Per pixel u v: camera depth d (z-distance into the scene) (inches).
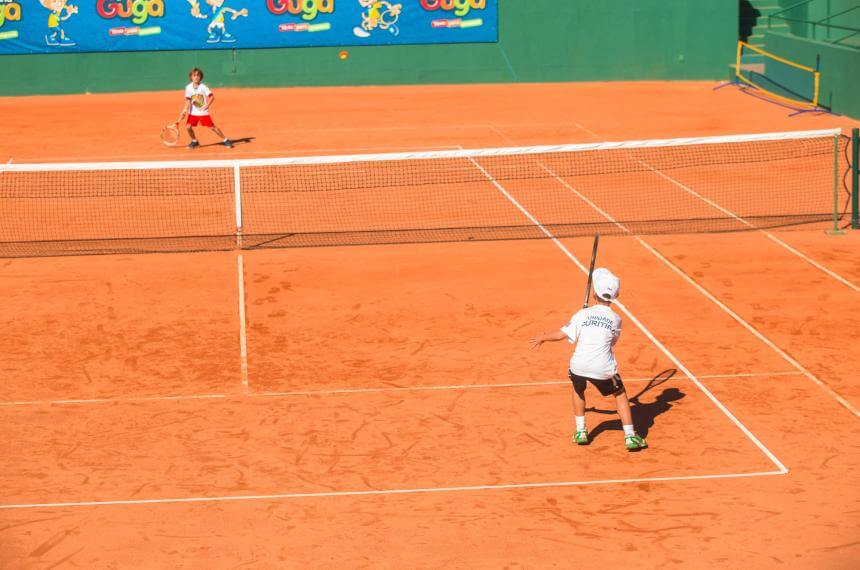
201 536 617.0
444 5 2556.6
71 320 986.1
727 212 1374.3
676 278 1105.4
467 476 689.6
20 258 1178.6
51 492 668.1
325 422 771.4
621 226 1307.8
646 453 719.7
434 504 653.9
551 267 1143.0
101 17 2464.3
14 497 661.3
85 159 1721.2
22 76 2466.8
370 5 2536.9
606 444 732.7
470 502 656.4
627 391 823.1
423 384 839.1
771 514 637.3
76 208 1403.8
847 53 2027.6
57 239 1258.0
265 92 2500.0
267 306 1025.5
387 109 2244.1
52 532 620.1
